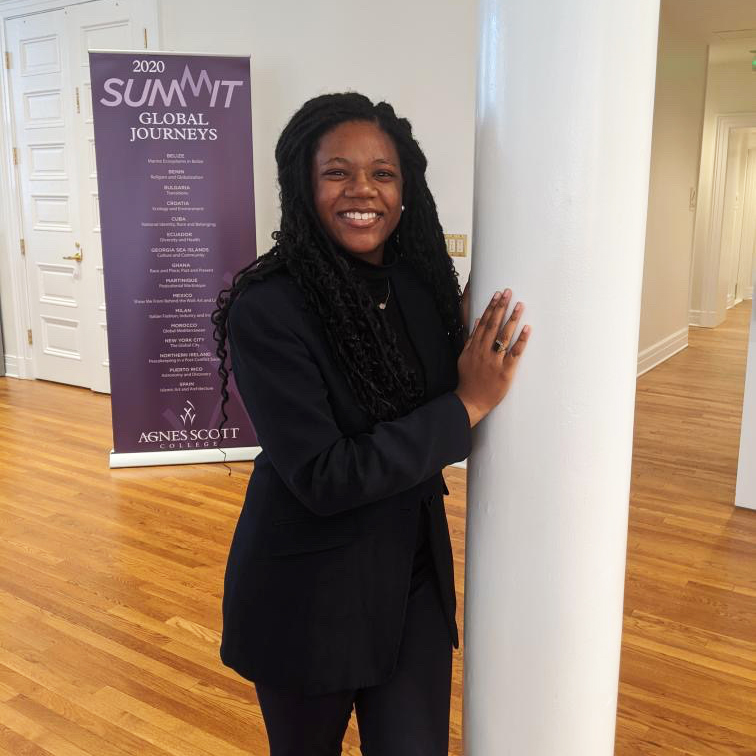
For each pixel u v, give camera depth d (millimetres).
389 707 1284
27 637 2754
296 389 1148
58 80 5824
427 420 1152
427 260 1355
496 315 1153
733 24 6730
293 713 1301
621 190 1122
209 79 4328
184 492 4156
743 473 3916
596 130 1096
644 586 3127
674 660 2623
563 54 1078
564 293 1137
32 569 3270
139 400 4555
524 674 1266
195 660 2629
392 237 1378
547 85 1089
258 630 1260
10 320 6664
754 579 3195
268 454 1181
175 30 5105
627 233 1142
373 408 1201
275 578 1246
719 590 3100
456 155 4254
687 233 7984
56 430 5242
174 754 2184
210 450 4645
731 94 9242
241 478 4375
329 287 1181
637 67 1098
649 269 6941
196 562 3338
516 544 1228
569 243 1123
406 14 4262
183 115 4348
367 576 1245
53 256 6215
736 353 8164
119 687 2477
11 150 6227
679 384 6711
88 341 6164
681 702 2406
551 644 1245
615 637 1290
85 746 2209
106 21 5426
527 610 1242
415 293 1336
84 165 5809
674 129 7039
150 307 4484
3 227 6457
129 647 2699
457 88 4191
